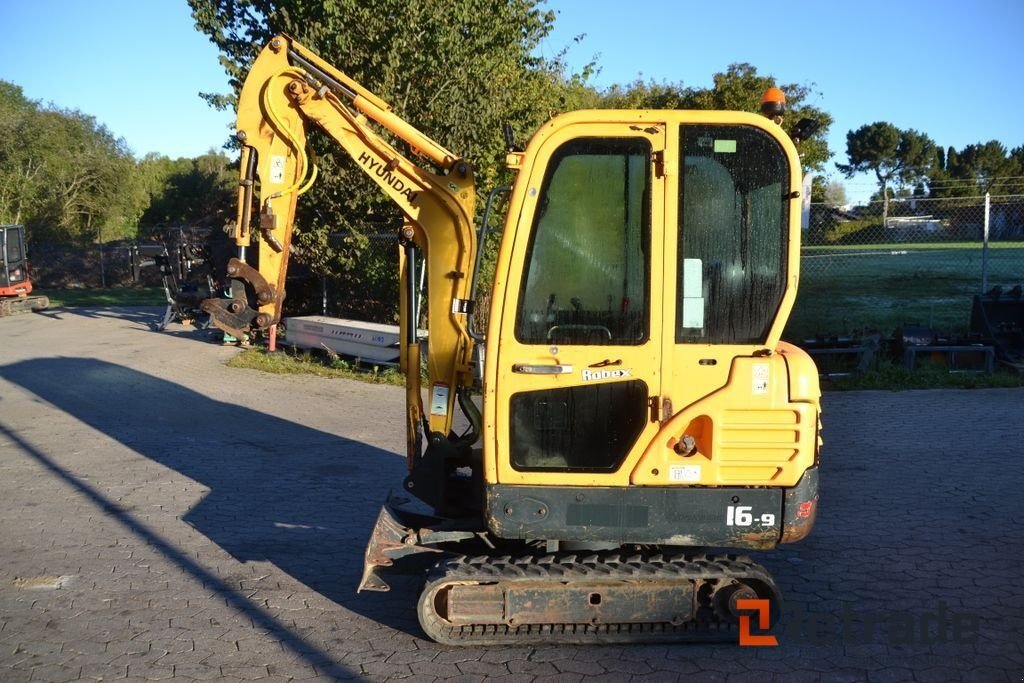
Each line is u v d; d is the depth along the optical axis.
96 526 6.50
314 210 15.07
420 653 4.54
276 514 6.78
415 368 5.22
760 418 4.17
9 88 45.19
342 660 4.46
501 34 14.08
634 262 4.18
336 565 5.77
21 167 39.78
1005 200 17.89
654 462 4.20
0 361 14.59
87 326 19.84
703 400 4.16
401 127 5.13
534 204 4.18
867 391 10.84
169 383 12.40
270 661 4.46
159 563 5.79
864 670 4.29
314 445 8.93
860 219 17.45
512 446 4.29
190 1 15.26
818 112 18.73
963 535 6.11
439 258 5.06
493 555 4.71
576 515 4.27
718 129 4.13
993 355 11.45
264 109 5.16
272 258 5.24
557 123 4.14
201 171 53.03
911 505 6.74
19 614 5.00
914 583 5.33
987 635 4.64
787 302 4.14
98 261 35.28
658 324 4.15
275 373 13.09
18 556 5.89
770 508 4.23
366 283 14.75
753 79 19.55
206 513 6.80
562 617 4.43
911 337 11.72
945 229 18.25
